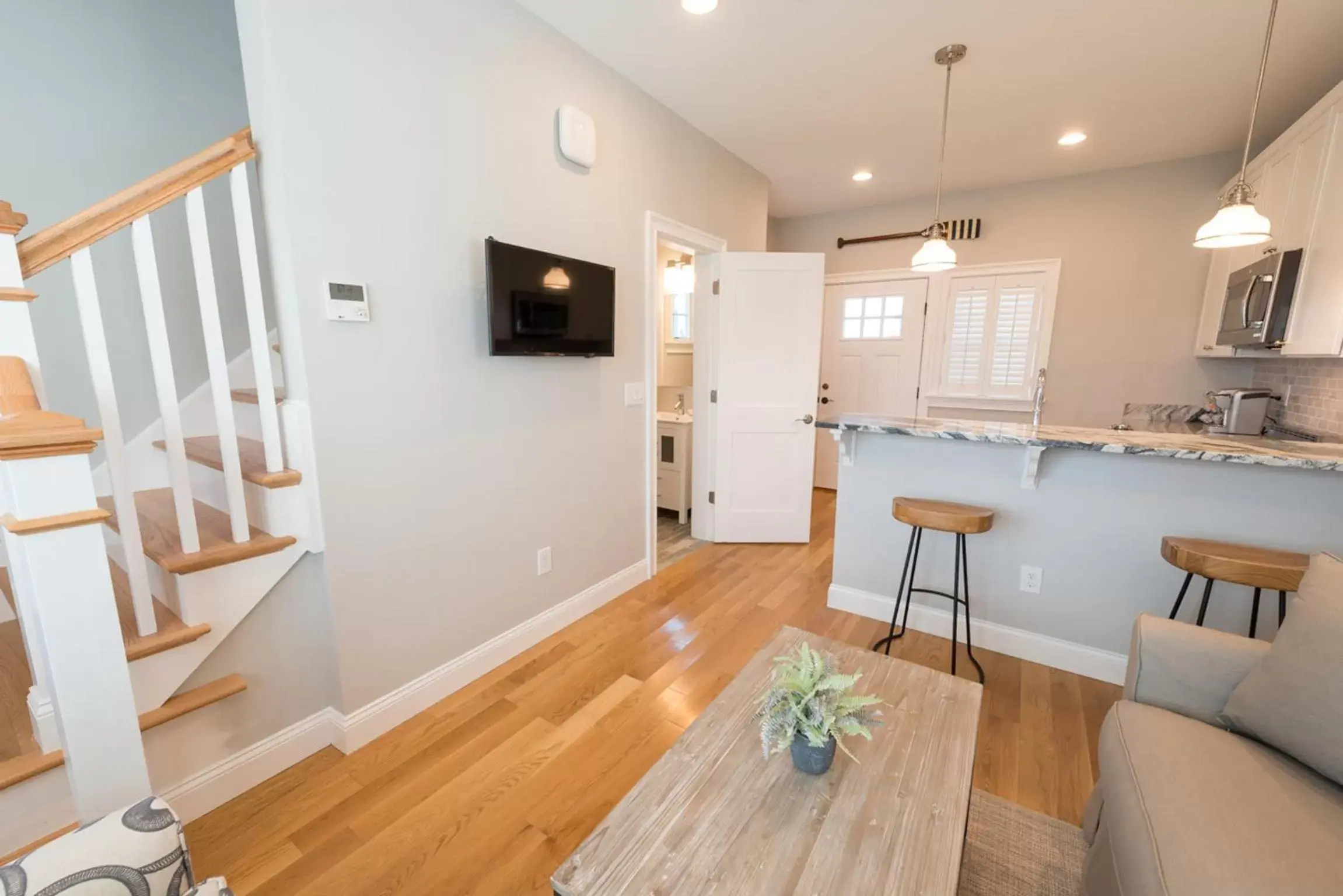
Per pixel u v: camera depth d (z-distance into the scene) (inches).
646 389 118.3
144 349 84.2
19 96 71.7
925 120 120.2
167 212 84.4
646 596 118.3
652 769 44.4
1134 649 55.9
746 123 122.1
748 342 144.2
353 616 70.5
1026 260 164.4
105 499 78.8
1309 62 95.3
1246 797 40.0
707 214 132.5
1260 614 78.1
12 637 70.4
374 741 73.5
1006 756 71.5
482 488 85.5
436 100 72.7
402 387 72.7
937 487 98.9
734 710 52.2
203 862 55.8
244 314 92.9
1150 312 150.4
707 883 34.8
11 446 36.8
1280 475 74.1
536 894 52.9
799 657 53.6
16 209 72.6
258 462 70.0
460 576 83.7
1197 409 146.9
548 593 100.0
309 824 60.5
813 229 201.6
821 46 92.4
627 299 110.1
